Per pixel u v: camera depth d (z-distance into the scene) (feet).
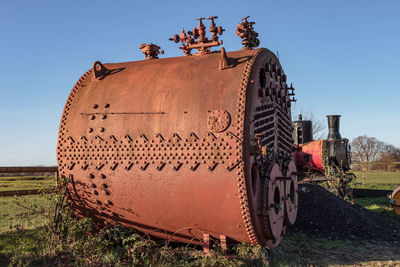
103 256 21.62
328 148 62.59
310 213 36.14
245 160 19.69
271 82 25.49
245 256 21.03
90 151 22.76
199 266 20.71
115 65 27.22
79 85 25.46
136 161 21.61
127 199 22.18
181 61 24.62
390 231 36.35
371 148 263.49
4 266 20.16
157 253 21.99
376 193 68.80
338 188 56.85
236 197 19.66
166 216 21.76
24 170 25.76
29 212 25.73
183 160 20.58
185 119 20.99
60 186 23.24
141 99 22.67
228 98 20.61
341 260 25.26
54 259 21.12
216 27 26.04
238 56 23.03
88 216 24.13
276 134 26.43
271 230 21.45
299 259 24.89
